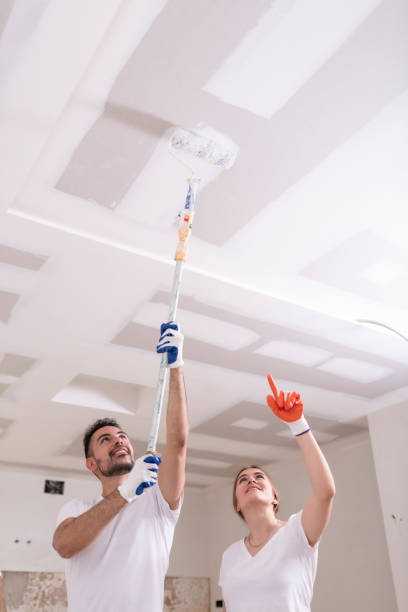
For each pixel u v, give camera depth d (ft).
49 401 16.24
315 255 10.64
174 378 6.56
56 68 7.13
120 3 6.43
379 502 18.21
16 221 9.57
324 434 19.17
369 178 8.93
